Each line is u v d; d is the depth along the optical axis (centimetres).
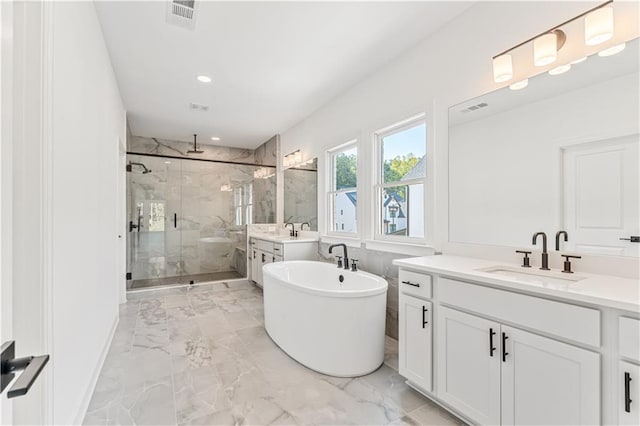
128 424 160
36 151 109
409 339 190
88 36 185
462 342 158
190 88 336
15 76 107
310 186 425
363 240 317
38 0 110
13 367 58
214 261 570
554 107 168
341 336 208
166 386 195
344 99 350
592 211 153
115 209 303
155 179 517
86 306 174
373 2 204
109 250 264
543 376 125
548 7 171
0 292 57
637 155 139
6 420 57
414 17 220
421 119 262
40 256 109
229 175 582
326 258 385
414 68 256
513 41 187
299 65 288
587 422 112
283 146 513
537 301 128
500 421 140
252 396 185
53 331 116
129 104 380
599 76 151
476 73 208
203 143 593
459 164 219
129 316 331
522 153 182
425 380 178
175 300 397
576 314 117
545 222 171
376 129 300
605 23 141
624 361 105
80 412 159
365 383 200
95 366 199
